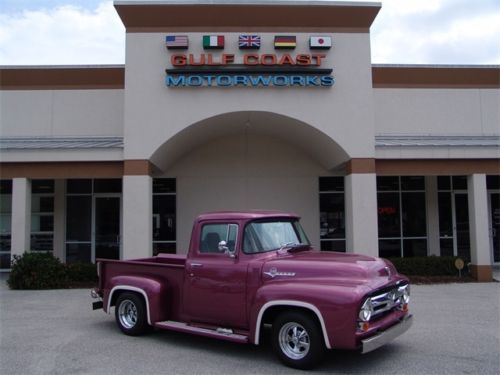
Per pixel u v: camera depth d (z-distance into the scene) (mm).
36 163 13633
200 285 7207
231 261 6961
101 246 17000
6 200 17359
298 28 13805
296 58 13547
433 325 8547
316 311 5867
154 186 16953
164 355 6832
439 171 14070
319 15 13695
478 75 16938
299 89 13672
